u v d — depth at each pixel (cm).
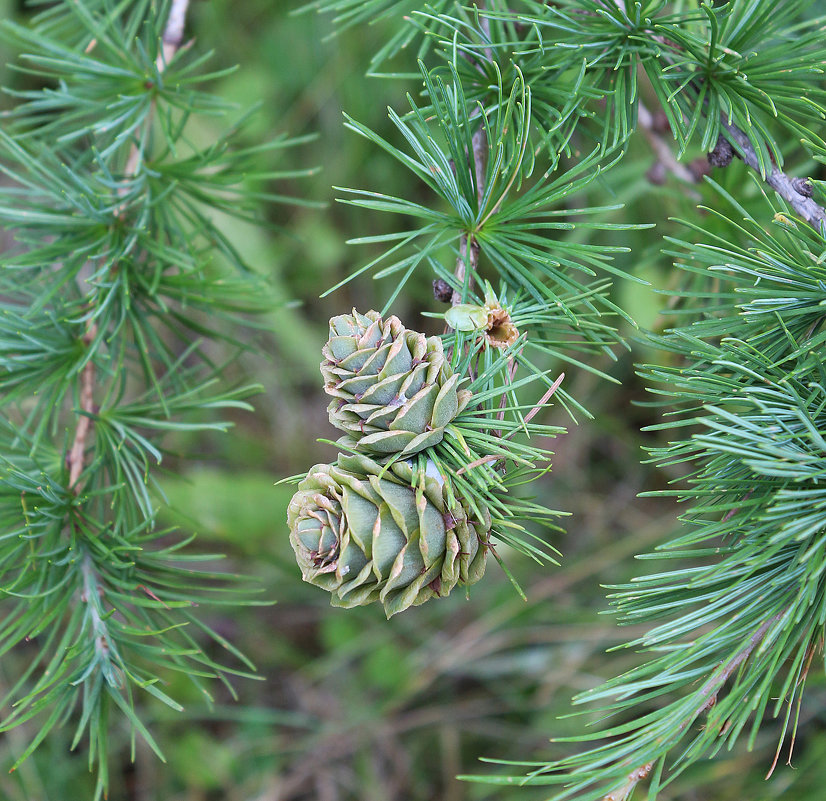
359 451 54
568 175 56
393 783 96
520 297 57
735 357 55
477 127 58
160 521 94
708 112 57
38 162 60
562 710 92
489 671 98
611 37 57
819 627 53
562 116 56
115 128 64
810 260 55
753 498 54
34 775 89
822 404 54
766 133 56
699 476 55
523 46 59
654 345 55
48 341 61
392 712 98
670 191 67
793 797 73
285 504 98
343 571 53
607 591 99
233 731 101
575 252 56
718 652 54
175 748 97
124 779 96
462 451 54
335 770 97
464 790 93
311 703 101
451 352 56
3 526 58
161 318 63
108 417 61
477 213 56
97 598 58
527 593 98
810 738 77
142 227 61
